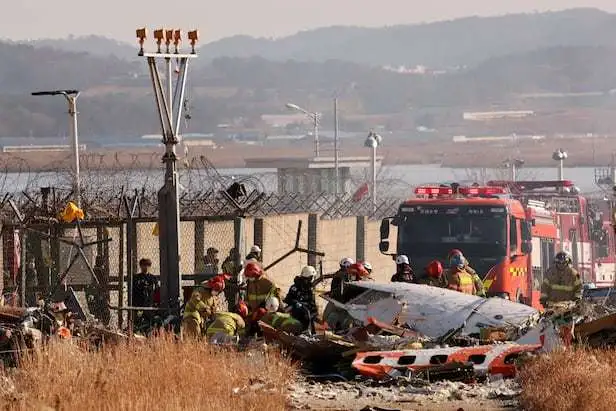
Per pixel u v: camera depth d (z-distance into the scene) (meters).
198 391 53.25
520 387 60.06
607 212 137.25
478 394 59.03
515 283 104.06
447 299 71.12
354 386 61.19
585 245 126.88
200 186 91.44
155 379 54.38
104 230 82.19
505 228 103.25
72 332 66.31
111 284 79.81
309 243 103.62
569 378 55.66
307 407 54.59
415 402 57.00
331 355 65.88
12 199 81.44
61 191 88.50
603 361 61.25
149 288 79.56
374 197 139.75
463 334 69.69
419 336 69.06
